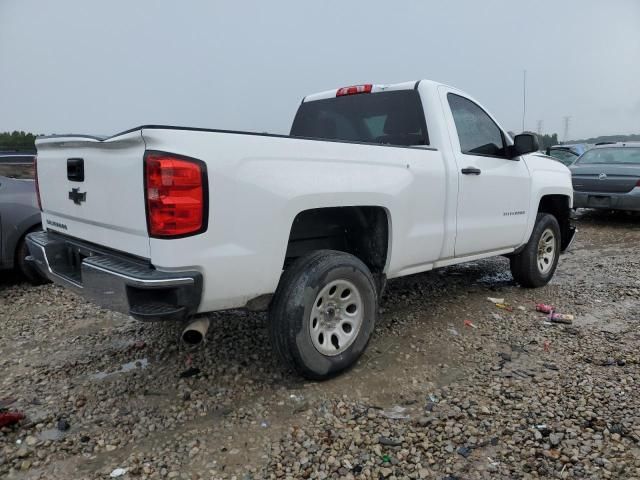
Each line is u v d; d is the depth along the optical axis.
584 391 3.15
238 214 2.72
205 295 2.69
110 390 3.21
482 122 4.75
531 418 2.85
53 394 3.17
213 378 3.35
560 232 5.93
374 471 2.42
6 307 4.89
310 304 3.05
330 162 3.17
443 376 3.40
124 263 2.80
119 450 2.60
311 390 3.17
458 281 5.84
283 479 2.37
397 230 3.63
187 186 2.53
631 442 2.62
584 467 2.43
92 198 3.05
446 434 2.71
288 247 3.57
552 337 4.09
